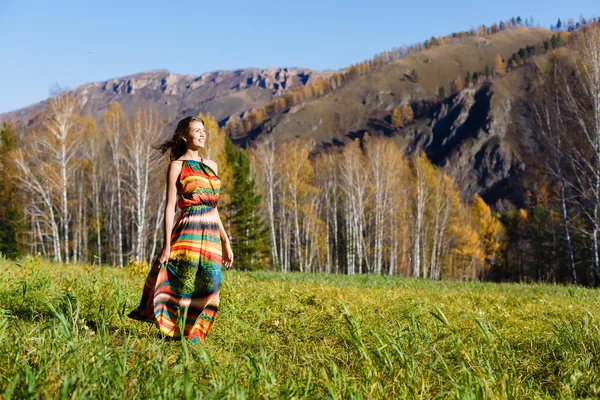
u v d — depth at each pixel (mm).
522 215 69500
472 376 3193
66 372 2779
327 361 3783
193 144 4516
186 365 2910
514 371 3828
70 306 4320
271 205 45250
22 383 2721
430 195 54375
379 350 3650
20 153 35438
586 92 27141
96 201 49219
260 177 57969
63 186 35094
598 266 26469
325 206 62375
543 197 42812
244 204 39219
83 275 7391
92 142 49219
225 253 4684
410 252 58062
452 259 65938
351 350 4266
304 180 52656
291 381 3104
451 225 57594
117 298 5137
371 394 3107
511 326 6074
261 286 8758
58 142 35094
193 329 4203
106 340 3494
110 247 49031
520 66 193625
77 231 47844
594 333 4848
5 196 41562
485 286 15062
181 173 4379
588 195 28656
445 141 176125
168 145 4602
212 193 4422
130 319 5020
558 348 4605
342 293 8453
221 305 5973
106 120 41125
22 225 41438
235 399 2604
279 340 4766
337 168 59062
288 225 52562
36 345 3369
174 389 2711
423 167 52062
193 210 4336
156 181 40844
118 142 41188
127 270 11094
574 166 28266
